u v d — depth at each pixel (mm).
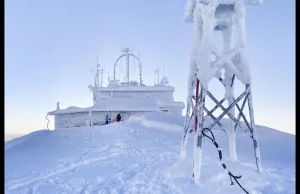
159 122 21172
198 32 10141
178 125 20844
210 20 9039
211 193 7602
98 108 31766
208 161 10109
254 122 9203
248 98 9211
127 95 36000
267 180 8234
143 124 20672
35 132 16312
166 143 15969
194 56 10266
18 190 7918
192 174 8758
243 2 9258
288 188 7805
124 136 17375
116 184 8422
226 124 19453
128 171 9945
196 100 9312
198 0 9156
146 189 7871
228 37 10445
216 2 9070
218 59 9000
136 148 14141
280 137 15289
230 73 10086
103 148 13922
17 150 12703
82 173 9680
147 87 36281
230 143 10609
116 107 32000
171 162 10953
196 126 9000
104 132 18391
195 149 8516
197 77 9164
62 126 34625
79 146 14211
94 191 7871
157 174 9398
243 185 7836
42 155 12195
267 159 12492
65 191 7910
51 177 9188
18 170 9938
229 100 10312
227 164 9484
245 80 9164
